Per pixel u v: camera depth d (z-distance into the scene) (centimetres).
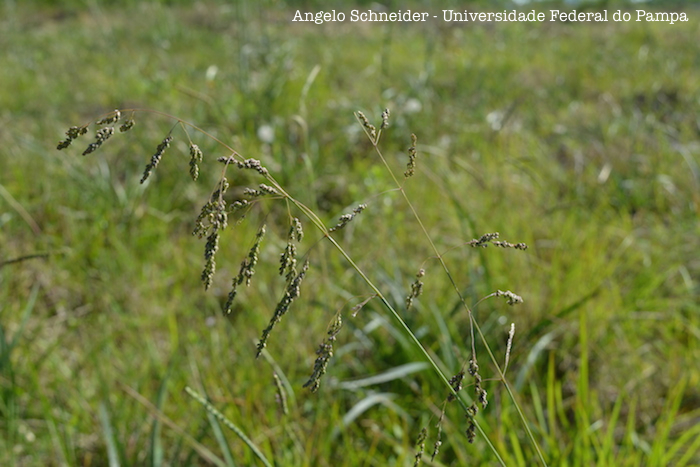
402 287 311
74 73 826
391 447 247
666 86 730
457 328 302
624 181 459
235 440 235
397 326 274
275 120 495
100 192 421
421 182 447
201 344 294
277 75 556
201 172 456
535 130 602
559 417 264
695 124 604
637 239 381
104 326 300
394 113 566
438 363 263
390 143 544
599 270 330
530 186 441
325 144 520
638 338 309
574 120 611
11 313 314
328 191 463
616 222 398
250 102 518
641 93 715
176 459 216
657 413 263
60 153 467
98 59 919
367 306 287
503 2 1376
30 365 247
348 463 230
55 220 418
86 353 286
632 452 229
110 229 394
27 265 362
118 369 280
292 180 429
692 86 714
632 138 531
